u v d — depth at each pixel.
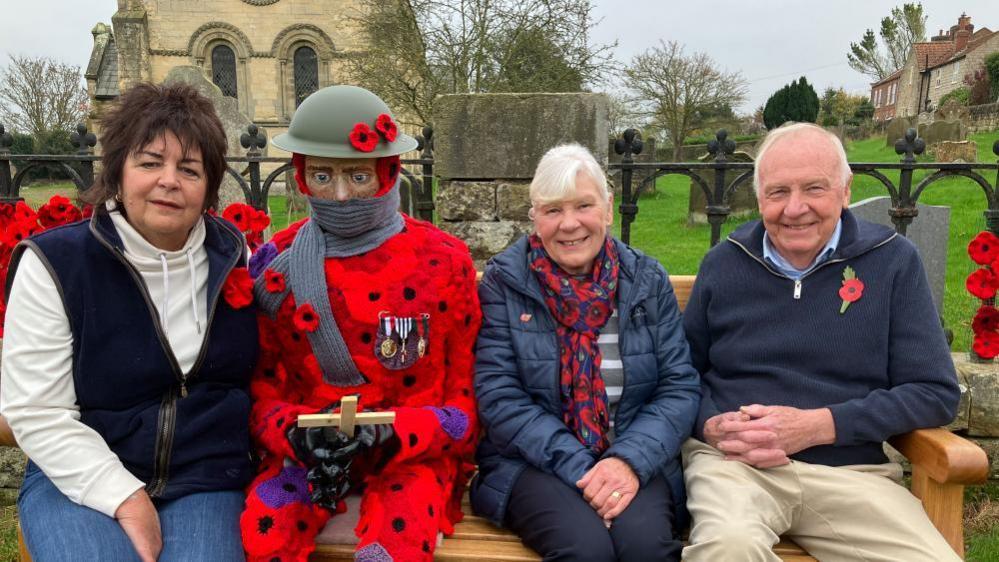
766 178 2.02
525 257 2.13
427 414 1.85
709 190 2.96
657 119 20.33
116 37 20.11
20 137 22.92
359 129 1.76
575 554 1.75
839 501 1.89
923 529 1.79
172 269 1.77
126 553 1.58
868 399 1.92
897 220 2.86
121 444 1.74
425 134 3.13
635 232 9.31
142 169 1.67
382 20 12.88
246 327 1.87
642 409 2.07
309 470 1.72
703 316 2.22
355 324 1.87
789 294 2.05
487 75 12.45
